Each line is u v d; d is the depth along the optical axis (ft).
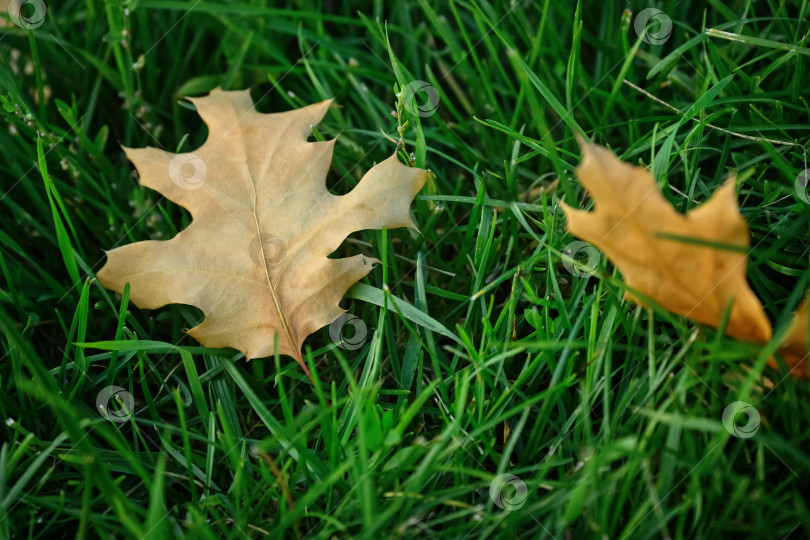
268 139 2.12
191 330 2.05
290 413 2.00
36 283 2.23
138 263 2.05
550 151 2.14
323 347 2.13
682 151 2.14
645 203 1.87
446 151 2.37
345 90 2.40
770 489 1.95
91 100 2.38
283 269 2.07
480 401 2.00
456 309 2.13
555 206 2.16
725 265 1.88
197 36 2.44
